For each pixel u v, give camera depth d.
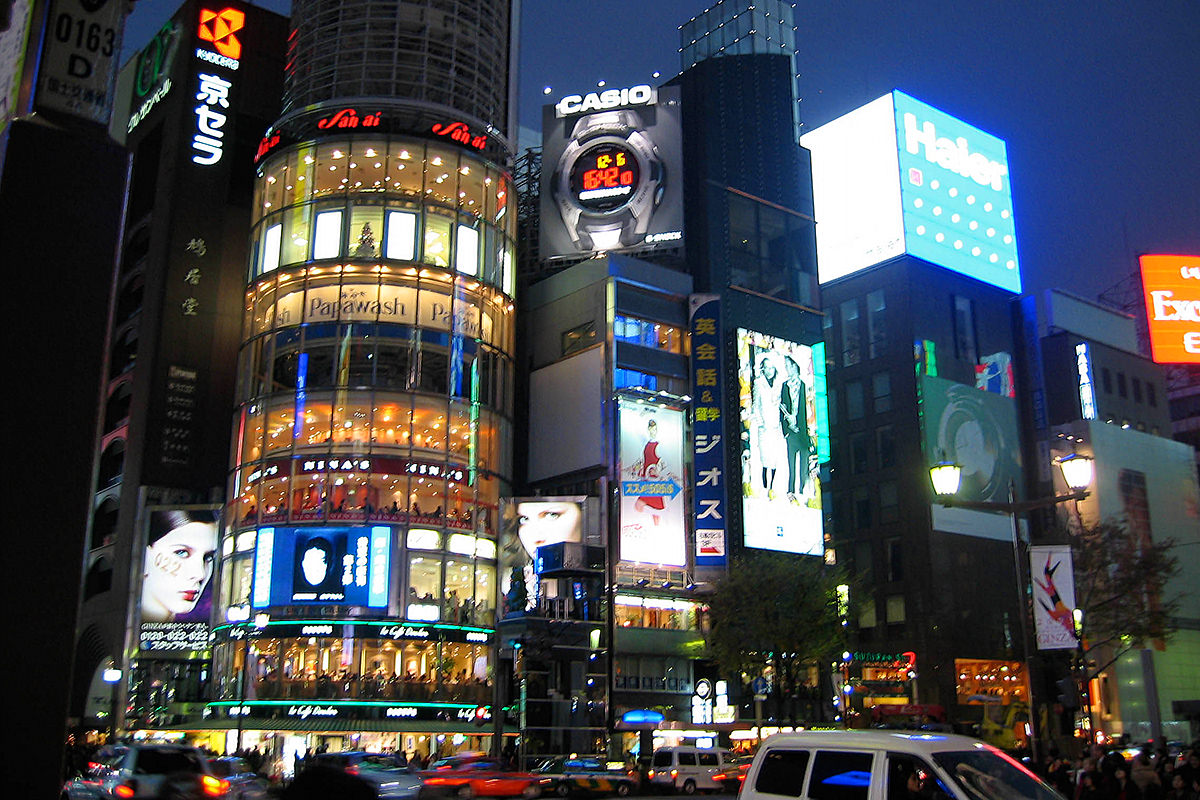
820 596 64.31
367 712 60.72
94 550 75.44
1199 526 99.25
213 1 81.06
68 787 29.64
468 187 72.69
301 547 62.88
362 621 61.81
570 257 80.62
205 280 75.94
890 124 95.69
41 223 6.19
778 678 63.78
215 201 77.75
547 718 64.62
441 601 63.97
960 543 85.25
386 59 74.19
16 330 5.98
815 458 78.81
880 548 86.75
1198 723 88.12
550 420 75.31
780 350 80.06
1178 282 76.94
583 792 46.78
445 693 63.00
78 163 6.38
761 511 74.69
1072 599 24.39
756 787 14.47
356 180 70.31
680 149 81.00
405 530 64.00
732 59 87.75
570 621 63.75
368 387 66.12
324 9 76.12
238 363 71.31
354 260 68.25
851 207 97.25
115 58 6.81
